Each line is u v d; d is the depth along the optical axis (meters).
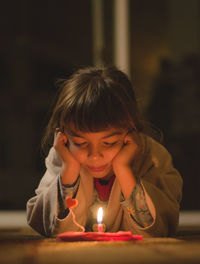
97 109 1.88
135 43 11.55
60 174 2.11
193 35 9.66
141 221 2.04
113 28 8.38
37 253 1.21
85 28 14.41
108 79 2.07
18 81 13.72
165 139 7.94
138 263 1.02
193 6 9.67
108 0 9.61
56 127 2.20
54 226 2.06
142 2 11.73
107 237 1.62
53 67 14.30
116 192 2.17
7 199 10.73
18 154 13.74
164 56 10.77
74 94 1.98
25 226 3.31
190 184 7.34
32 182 11.31
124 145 2.14
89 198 2.21
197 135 7.68
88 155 1.94
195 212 6.40
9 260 1.10
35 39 13.91
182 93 8.20
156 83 8.62
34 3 13.93
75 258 1.11
